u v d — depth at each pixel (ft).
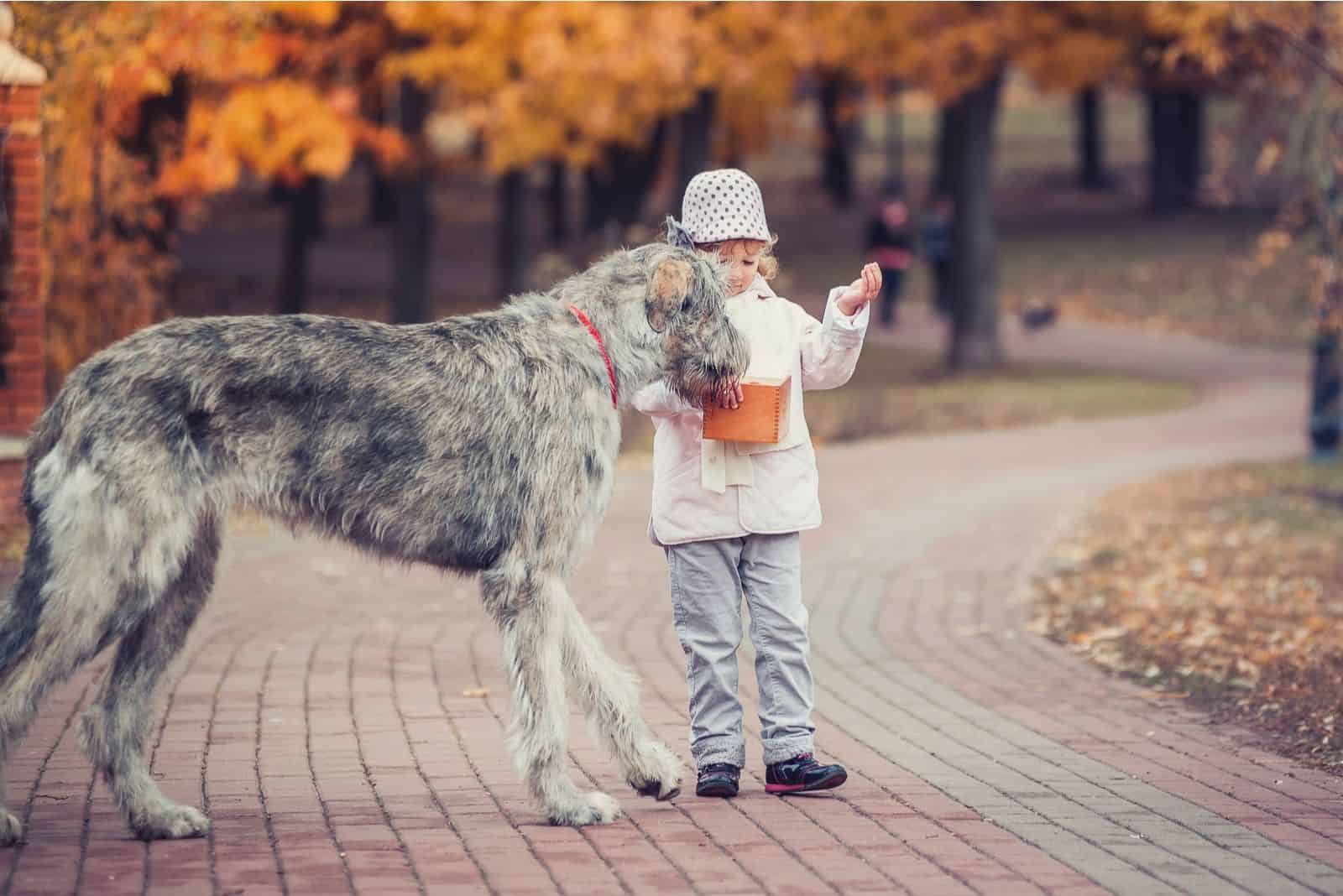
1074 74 91.45
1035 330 121.19
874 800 22.98
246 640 34.32
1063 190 193.67
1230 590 40.75
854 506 56.18
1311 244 64.28
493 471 21.09
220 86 66.90
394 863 19.62
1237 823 22.00
